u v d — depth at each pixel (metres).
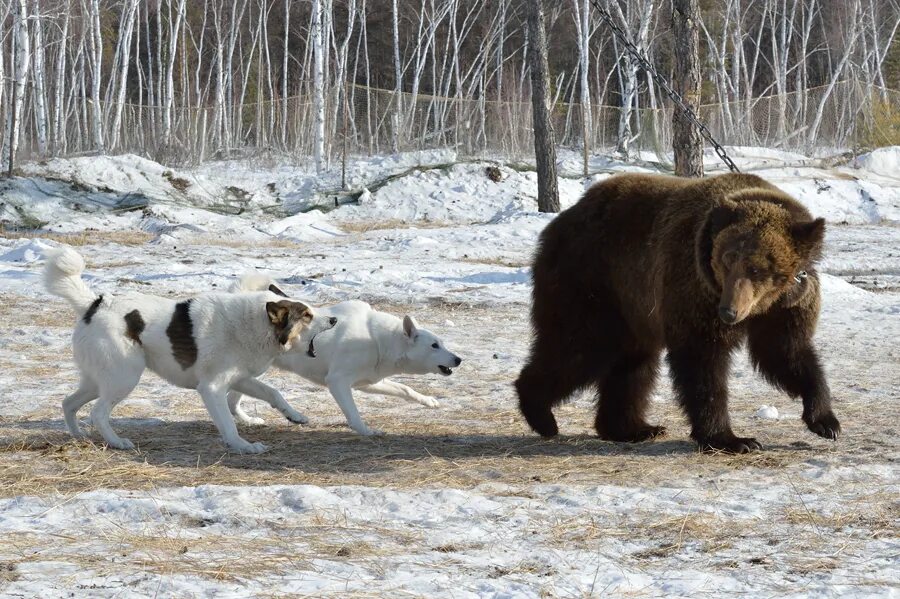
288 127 64.81
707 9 73.19
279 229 35.47
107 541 6.52
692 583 5.86
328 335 10.98
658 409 12.41
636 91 59.56
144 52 88.62
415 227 38.00
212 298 10.05
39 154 52.56
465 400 12.84
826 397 9.38
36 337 17.03
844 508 7.52
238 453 9.75
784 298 8.84
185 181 42.03
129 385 9.79
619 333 10.27
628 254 9.93
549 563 6.21
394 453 9.79
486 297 22.48
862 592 5.73
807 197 43.12
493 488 8.17
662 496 7.88
